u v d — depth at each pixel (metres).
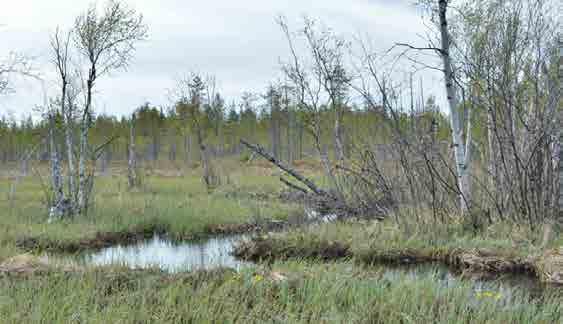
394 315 5.42
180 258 10.08
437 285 6.41
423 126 10.83
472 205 10.09
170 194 20.06
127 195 18.47
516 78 9.70
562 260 7.73
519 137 10.02
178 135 48.56
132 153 24.27
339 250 9.88
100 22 13.07
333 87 15.40
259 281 6.50
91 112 14.14
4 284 6.42
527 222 9.56
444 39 9.66
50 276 6.75
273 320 5.28
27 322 4.94
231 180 26.03
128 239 12.30
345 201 13.16
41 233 11.22
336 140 14.60
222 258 9.89
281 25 16.98
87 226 12.27
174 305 5.54
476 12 9.96
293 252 9.96
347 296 6.05
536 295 6.90
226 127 47.66
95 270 7.15
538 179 9.64
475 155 11.82
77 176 14.55
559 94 9.44
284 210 15.84
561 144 9.72
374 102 10.68
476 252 8.71
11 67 12.97
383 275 7.21
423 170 10.78
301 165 33.78
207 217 14.11
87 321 5.02
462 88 10.07
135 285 6.51
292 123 40.12
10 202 15.64
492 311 5.46
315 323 5.17
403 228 10.30
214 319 5.23
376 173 11.73
